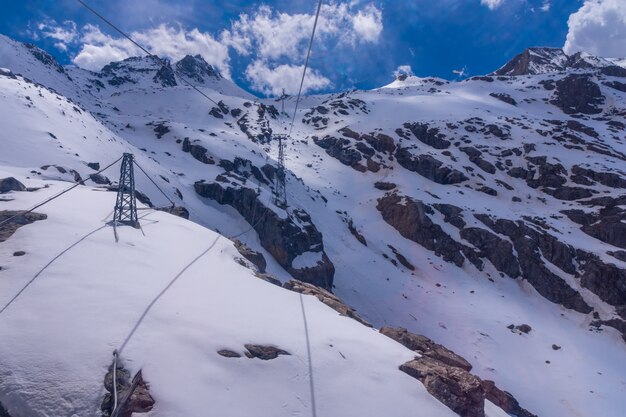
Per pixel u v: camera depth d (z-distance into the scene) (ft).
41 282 32.40
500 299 183.11
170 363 25.58
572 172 274.36
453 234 223.92
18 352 23.95
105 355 25.08
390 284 179.32
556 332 162.50
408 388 31.12
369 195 283.79
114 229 49.73
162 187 142.41
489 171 298.76
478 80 651.66
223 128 369.09
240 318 34.30
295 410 25.31
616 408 119.55
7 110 126.62
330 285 158.61
